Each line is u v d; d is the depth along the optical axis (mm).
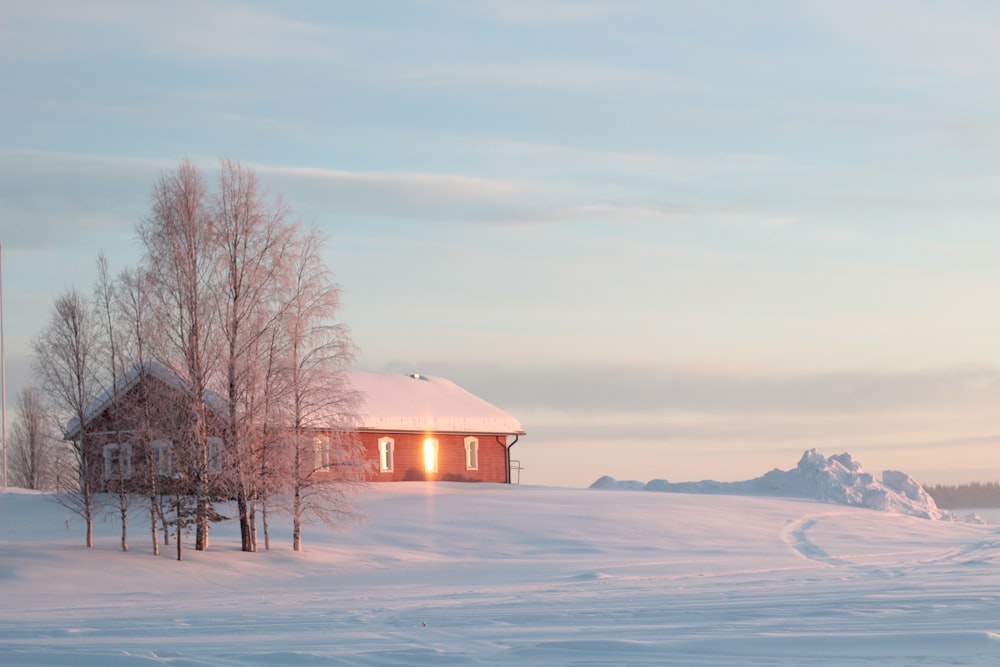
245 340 37719
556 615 18641
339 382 39188
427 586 29703
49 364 36656
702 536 46906
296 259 38719
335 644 15117
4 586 29766
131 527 46625
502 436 67875
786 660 12602
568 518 49531
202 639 16156
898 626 15344
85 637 16781
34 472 77500
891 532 52219
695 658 12867
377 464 60781
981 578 26297
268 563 35844
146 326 36656
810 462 72438
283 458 37969
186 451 37281
